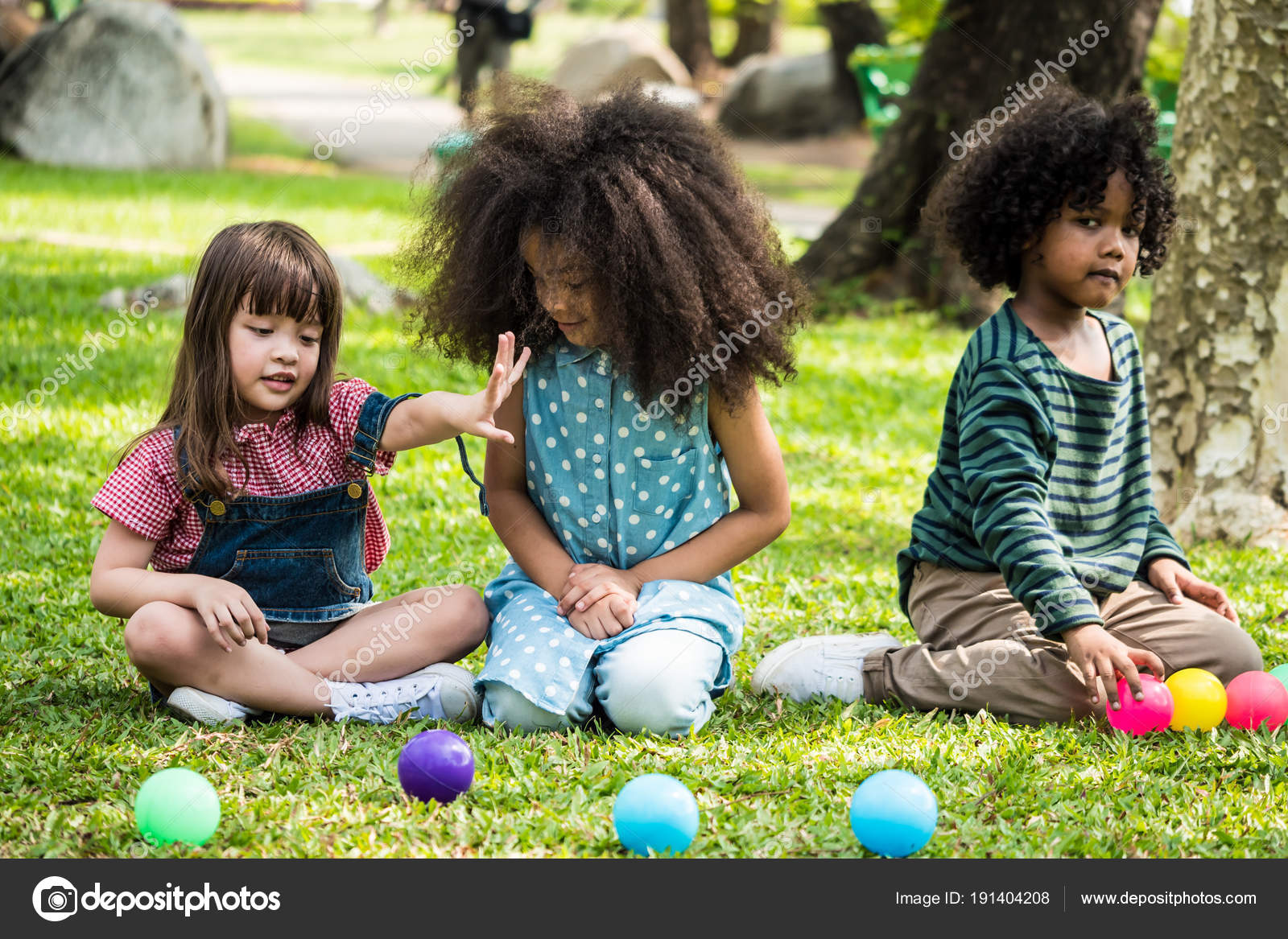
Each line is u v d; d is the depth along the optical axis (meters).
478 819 2.31
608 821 2.33
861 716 2.92
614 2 29.62
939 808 2.40
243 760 2.56
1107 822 2.36
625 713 2.74
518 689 2.72
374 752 2.59
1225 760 2.65
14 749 2.61
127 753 2.59
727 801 2.44
